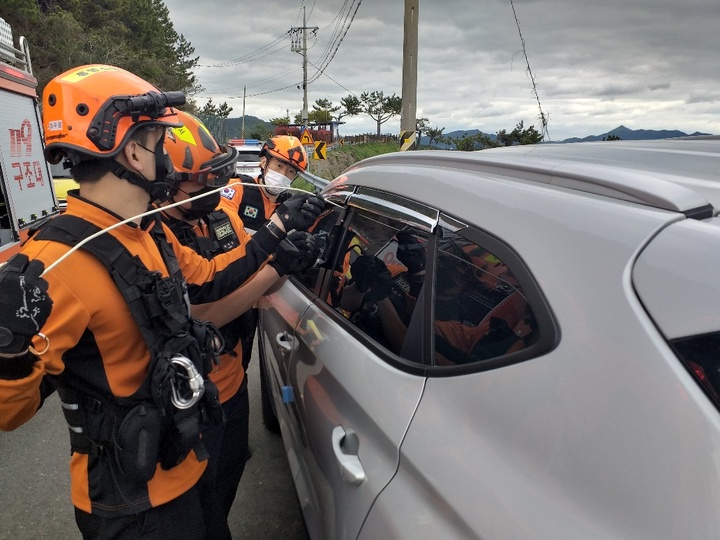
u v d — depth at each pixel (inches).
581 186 44.8
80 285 45.2
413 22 421.4
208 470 70.0
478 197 50.0
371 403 51.6
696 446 29.3
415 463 42.8
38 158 243.6
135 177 49.1
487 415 39.7
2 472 114.9
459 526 37.3
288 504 104.0
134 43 1592.0
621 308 34.6
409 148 432.5
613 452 31.8
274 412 114.0
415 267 55.6
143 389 49.5
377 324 59.9
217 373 79.7
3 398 40.7
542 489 34.1
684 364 31.4
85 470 53.2
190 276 62.8
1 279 39.2
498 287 43.4
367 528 46.6
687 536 28.0
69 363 48.0
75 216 47.5
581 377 34.9
